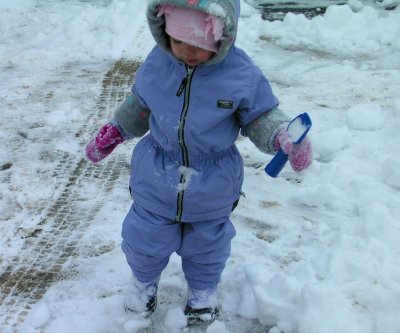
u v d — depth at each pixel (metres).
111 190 3.49
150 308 2.46
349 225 2.99
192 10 1.90
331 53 5.92
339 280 2.46
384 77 5.23
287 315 2.40
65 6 7.45
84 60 5.65
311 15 7.16
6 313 2.52
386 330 2.26
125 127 2.34
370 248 2.67
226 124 2.15
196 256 2.35
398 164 3.49
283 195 3.48
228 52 2.06
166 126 2.12
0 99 4.73
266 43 6.23
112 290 2.65
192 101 2.07
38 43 6.07
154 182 2.19
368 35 6.23
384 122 4.27
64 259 2.87
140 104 2.29
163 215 2.22
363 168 3.66
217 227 2.31
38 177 3.62
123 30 6.21
